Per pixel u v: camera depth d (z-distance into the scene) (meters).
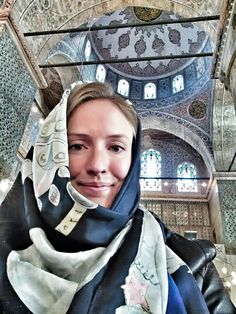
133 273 0.76
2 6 5.62
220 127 14.66
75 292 0.68
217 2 6.85
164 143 17.77
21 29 6.05
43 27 7.12
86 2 7.99
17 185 0.95
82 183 0.86
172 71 17.34
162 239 0.91
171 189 16.34
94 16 8.33
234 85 5.92
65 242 0.79
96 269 0.71
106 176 0.86
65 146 0.86
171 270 0.86
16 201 0.91
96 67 16.48
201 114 15.67
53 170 0.82
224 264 10.98
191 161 17.16
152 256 0.84
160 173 16.91
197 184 16.42
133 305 0.71
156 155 17.45
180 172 16.91
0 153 5.44
